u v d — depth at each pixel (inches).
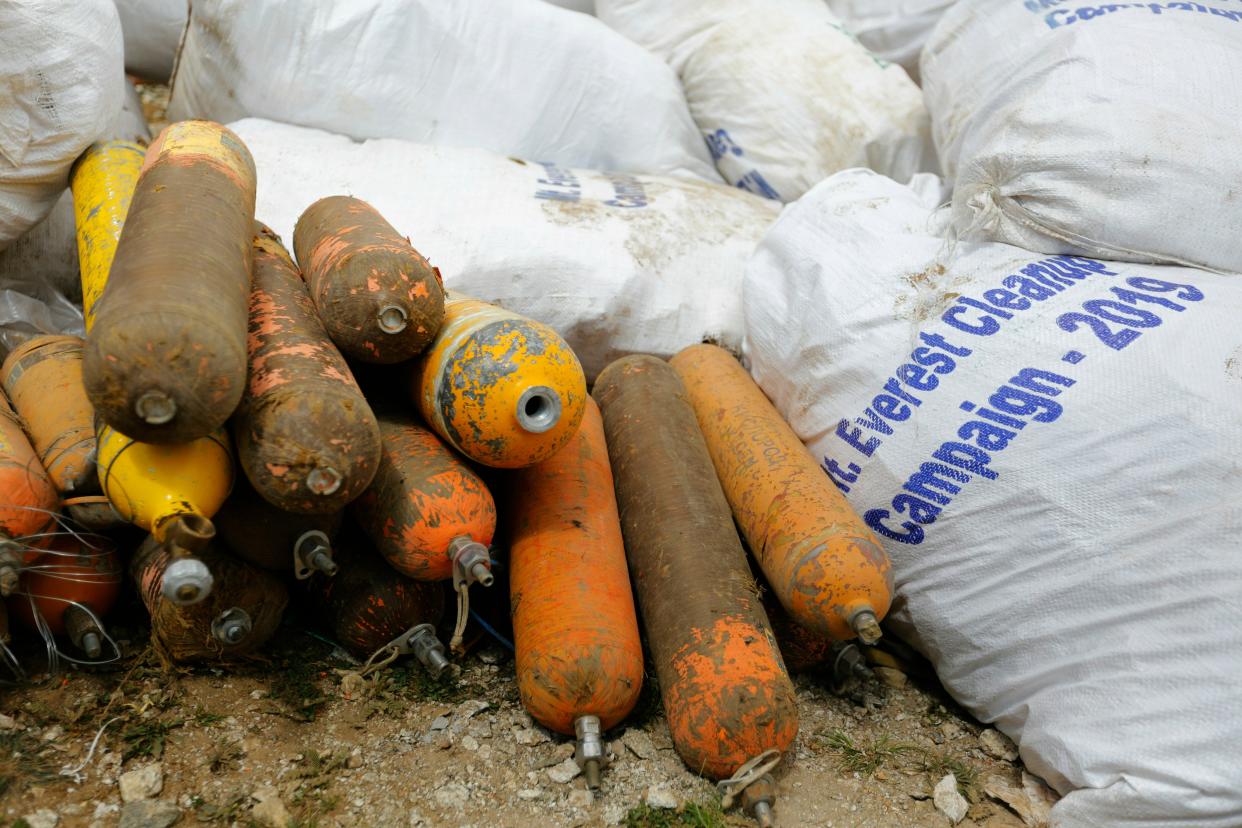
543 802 78.4
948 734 92.4
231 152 92.4
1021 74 105.7
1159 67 96.5
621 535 93.9
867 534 87.8
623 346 118.3
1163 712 74.9
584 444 97.0
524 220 114.6
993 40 113.4
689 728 78.2
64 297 123.0
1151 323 84.2
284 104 122.0
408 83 123.0
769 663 79.7
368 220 91.5
